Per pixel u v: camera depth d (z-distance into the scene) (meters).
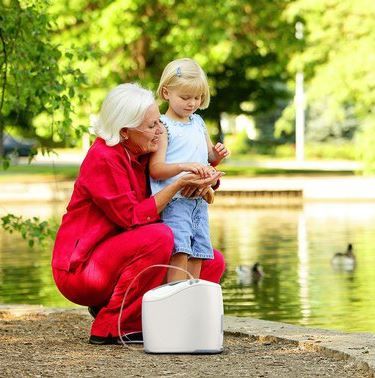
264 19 38.84
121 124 7.83
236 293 15.63
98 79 37.12
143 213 7.79
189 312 7.58
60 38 35.81
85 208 7.95
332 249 21.88
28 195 37.28
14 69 11.34
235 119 82.00
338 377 6.75
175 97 8.13
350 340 7.95
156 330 7.59
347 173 45.34
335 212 32.22
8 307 10.50
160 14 37.28
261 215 31.52
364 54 36.62
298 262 19.59
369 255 20.66
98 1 36.66
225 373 6.88
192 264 8.19
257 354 7.64
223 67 46.38
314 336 8.20
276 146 71.31
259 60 45.94
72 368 7.08
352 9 37.22
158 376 6.79
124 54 37.81
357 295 15.14
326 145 67.75
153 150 7.96
